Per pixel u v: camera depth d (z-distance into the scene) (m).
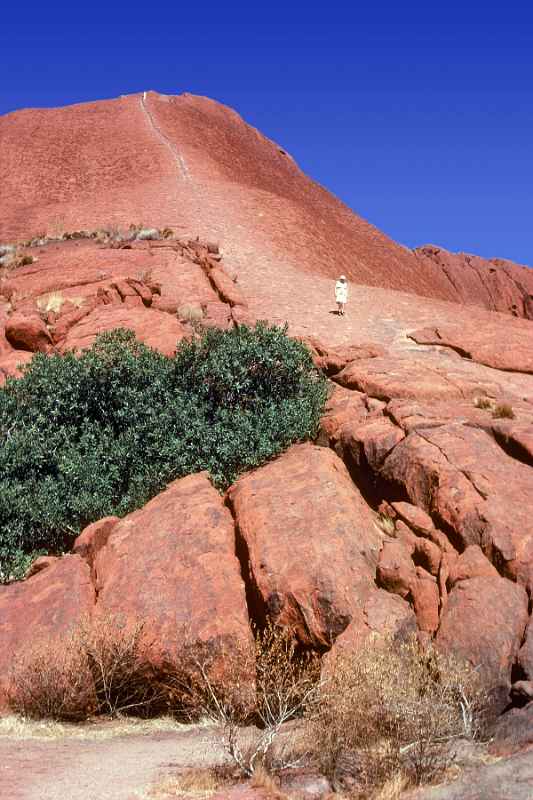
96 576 10.47
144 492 13.27
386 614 8.71
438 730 6.37
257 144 90.19
